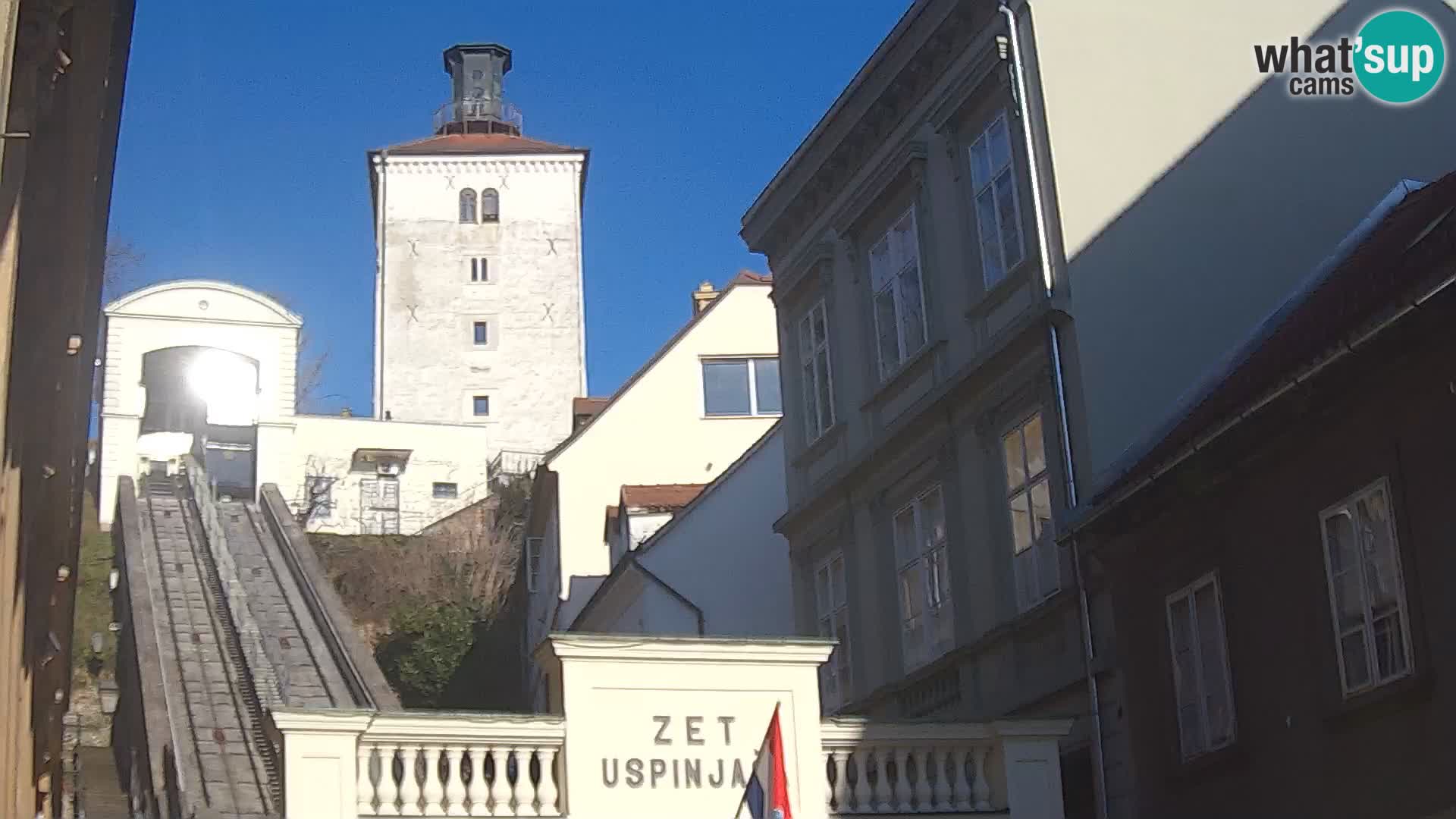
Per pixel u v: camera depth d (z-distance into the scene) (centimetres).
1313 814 1658
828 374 2798
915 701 2433
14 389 1543
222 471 6397
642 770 1653
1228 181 2220
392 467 7106
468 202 8844
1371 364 1580
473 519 5778
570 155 8925
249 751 2509
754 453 3553
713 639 1706
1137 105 2227
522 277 8744
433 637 5006
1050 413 2133
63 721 2894
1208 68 2262
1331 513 1659
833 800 1719
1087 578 2044
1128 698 1961
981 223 2345
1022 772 1756
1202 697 1848
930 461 2433
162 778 2367
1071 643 2081
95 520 6072
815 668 1733
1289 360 1788
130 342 6825
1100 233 2155
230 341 6981
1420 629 1523
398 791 1582
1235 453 1766
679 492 4028
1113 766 1984
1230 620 1798
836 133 2736
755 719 1702
